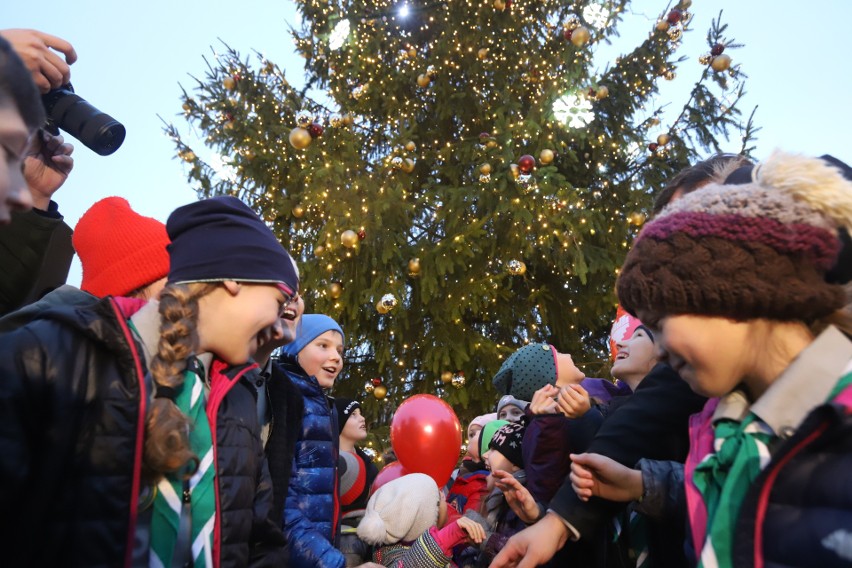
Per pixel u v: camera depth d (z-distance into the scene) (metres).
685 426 1.35
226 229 1.26
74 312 1.01
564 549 1.55
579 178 8.16
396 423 3.12
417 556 2.23
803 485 0.74
